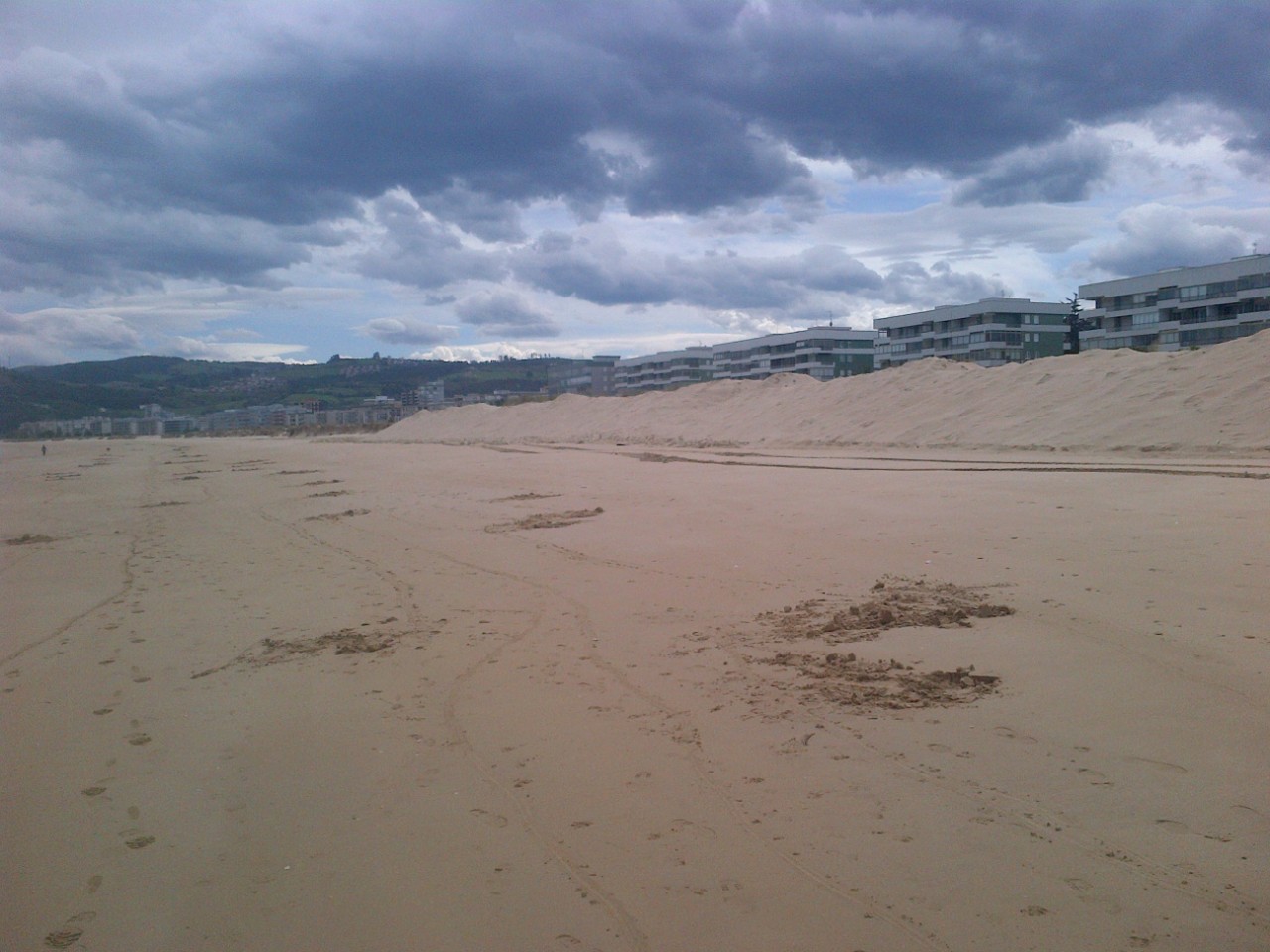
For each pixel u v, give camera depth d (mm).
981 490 16625
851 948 3398
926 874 3889
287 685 7273
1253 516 11758
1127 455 22406
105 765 5730
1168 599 8039
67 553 15992
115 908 3980
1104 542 10789
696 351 120250
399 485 27062
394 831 4598
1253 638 6777
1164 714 5480
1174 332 61438
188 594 11492
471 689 6914
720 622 8453
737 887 3877
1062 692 5973
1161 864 3865
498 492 22672
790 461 28359
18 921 3904
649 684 6750
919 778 4836
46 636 9516
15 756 5949
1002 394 32219
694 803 4711
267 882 4152
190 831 4730
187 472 41781
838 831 4309
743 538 13016
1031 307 76938
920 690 6211
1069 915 3527
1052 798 4520
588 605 9523
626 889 3918
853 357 98375
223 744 6020
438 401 170625
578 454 39562
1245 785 4516
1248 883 3680
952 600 8562
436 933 3654
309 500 24125
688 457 33531
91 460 58000
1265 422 21562
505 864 4191
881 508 15156
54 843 4652
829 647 7379
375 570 12492
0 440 126375
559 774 5195
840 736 5496
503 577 11367
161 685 7465
